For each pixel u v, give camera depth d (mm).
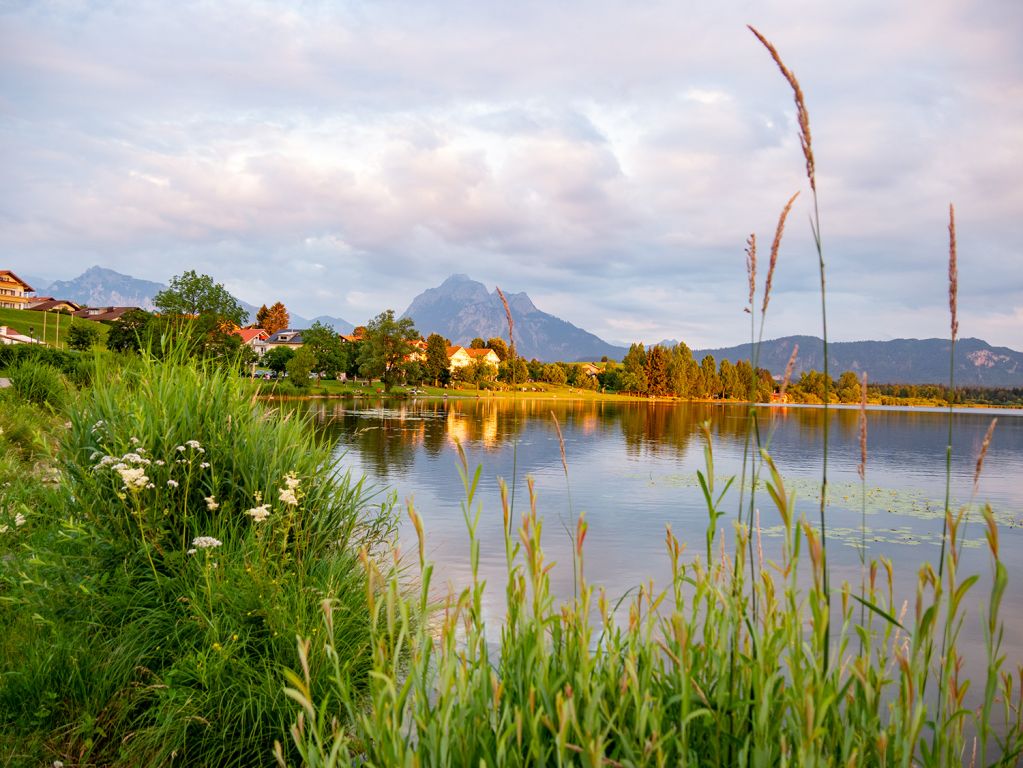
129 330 68812
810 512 16078
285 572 5180
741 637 2453
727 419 65438
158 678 4113
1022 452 36312
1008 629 7598
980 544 12727
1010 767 2066
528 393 128750
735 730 2053
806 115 1867
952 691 1959
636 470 23797
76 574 4648
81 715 3799
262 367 108250
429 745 2000
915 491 20297
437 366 120812
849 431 52031
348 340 123125
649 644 2283
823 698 1788
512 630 2334
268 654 4332
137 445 5391
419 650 2252
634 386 150375
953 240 1901
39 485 6281
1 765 3369
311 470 6742
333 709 4078
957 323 1866
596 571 9805
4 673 3779
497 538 11664
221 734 3863
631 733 2082
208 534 5305
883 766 1782
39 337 101188
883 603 2393
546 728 2115
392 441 31062
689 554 10906
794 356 2115
